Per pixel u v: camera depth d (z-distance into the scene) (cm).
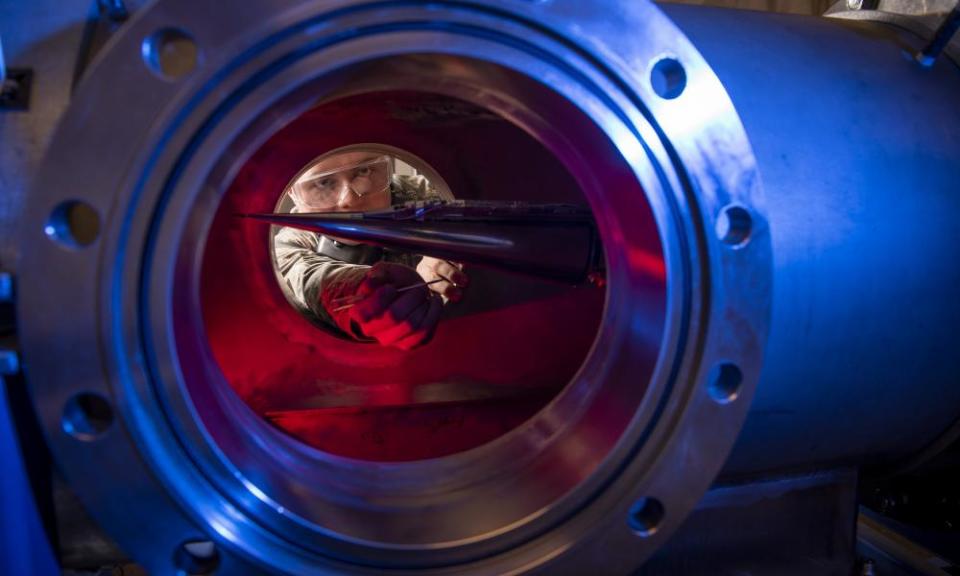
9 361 47
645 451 56
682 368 55
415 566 55
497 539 56
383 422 89
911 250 67
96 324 46
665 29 53
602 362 67
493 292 105
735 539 76
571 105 54
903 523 104
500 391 99
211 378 61
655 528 56
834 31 75
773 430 69
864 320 66
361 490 65
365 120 95
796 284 63
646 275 60
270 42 47
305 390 99
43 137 52
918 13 82
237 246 99
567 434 67
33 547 50
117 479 49
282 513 54
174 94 46
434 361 104
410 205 83
